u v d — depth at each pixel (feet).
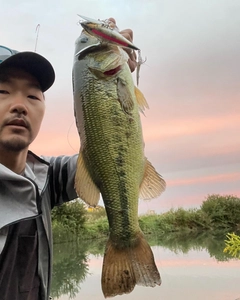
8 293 1.64
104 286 1.43
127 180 1.46
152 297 5.65
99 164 1.47
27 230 1.75
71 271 8.28
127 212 1.47
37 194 1.73
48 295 1.86
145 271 1.43
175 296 5.68
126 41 1.36
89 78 1.46
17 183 1.70
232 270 7.16
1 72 1.66
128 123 1.45
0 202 1.67
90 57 1.46
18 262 1.70
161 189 1.47
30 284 1.73
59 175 1.95
